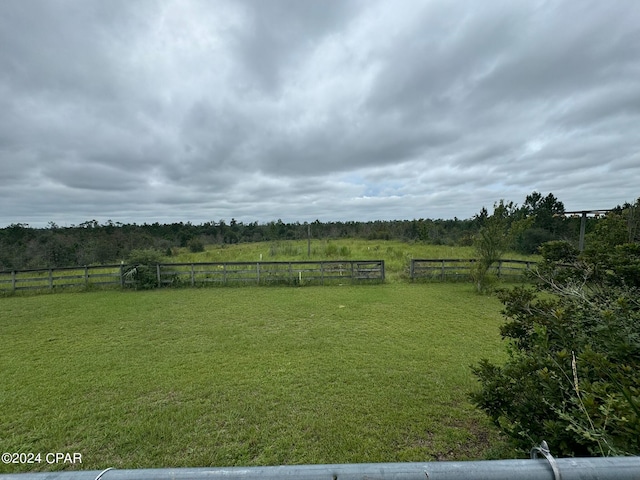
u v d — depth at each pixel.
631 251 2.74
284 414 3.31
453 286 11.31
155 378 4.18
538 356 1.91
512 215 10.54
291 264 12.09
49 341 5.73
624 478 0.79
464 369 4.38
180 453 2.75
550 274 3.07
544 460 0.83
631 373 1.46
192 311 7.90
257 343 5.51
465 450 2.74
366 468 0.82
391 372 4.30
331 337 5.79
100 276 12.02
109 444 2.88
